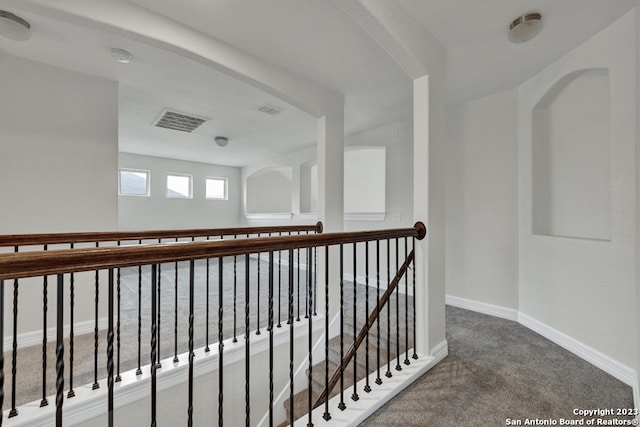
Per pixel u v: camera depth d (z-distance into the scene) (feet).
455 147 10.59
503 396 5.59
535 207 8.68
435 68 6.66
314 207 22.50
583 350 6.93
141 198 19.98
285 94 7.95
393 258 12.48
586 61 6.77
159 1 5.45
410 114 11.51
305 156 17.69
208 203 22.72
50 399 5.35
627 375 5.97
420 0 5.55
